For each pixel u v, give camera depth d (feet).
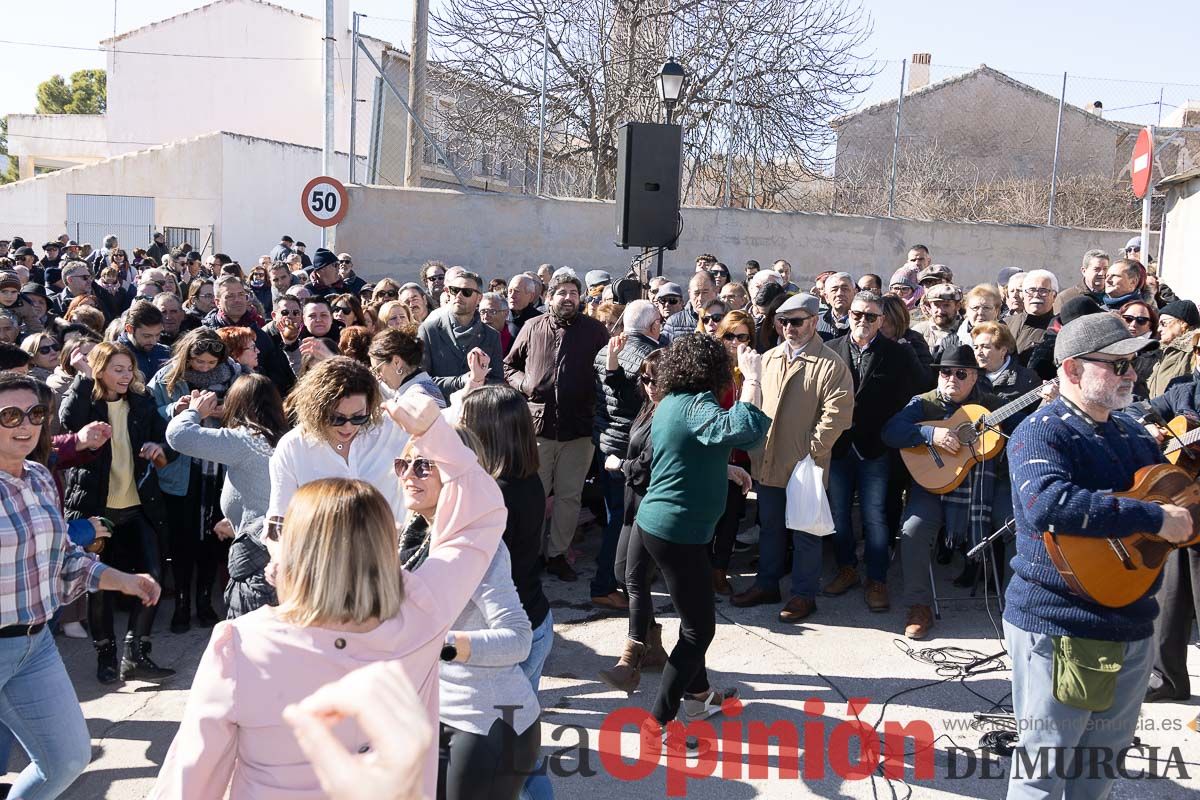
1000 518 18.52
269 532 11.44
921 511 18.61
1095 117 81.41
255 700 6.38
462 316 21.98
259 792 6.36
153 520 17.31
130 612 16.62
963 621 19.33
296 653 6.51
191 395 15.69
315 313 22.59
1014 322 23.54
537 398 21.16
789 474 19.21
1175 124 71.00
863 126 78.02
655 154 30.53
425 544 9.20
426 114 59.57
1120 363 10.16
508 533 10.89
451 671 9.02
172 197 89.81
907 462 18.70
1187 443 13.99
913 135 78.74
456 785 8.84
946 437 18.01
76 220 91.71
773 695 15.99
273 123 112.57
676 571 13.88
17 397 10.32
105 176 91.04
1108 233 50.98
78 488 16.63
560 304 21.30
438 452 8.27
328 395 11.85
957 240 50.60
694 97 61.72
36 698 10.47
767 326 23.18
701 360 14.10
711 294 24.72
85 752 10.76
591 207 47.16
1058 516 9.83
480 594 9.10
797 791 13.10
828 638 18.40
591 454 21.79
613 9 63.00
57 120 129.80
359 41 46.39
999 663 17.22
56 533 10.64
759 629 18.84
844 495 20.25
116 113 112.06
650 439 16.52
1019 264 50.96
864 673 16.85
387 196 45.65
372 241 45.75
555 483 21.53
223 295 23.63
